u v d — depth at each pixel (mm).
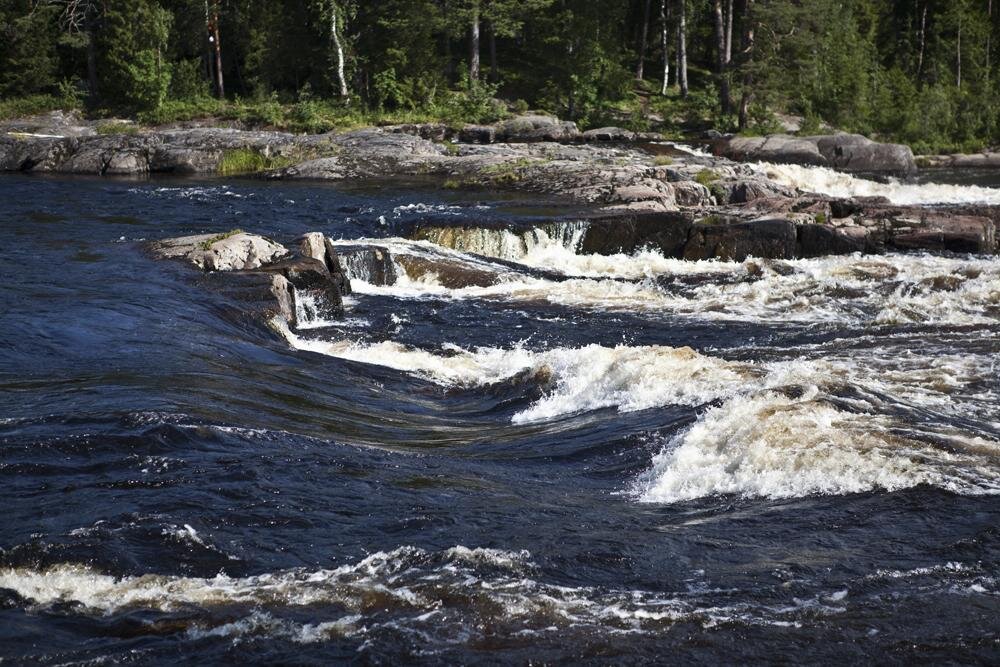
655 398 12109
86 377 11758
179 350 13695
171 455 9117
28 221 27891
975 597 6867
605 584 7039
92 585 6867
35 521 7711
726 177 36000
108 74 62031
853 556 7543
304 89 61719
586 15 64500
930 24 78875
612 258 25828
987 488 8766
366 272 23031
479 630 6367
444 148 46562
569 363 13781
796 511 8438
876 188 40844
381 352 16406
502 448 10727
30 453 8953
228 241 20219
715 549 7680
